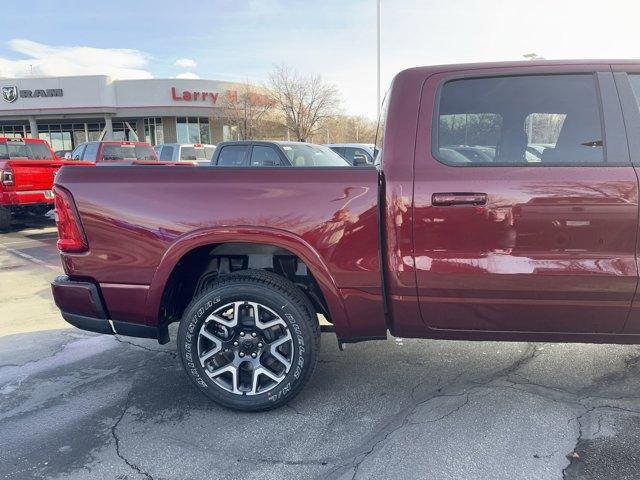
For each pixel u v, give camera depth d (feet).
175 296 10.17
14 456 8.56
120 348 13.38
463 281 8.61
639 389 10.23
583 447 8.31
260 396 9.62
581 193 8.21
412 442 8.63
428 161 8.75
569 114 8.87
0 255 26.53
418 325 9.15
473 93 9.04
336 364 11.90
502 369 11.34
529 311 8.67
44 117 122.42
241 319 9.68
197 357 9.75
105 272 9.62
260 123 123.24
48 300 18.10
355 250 8.96
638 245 8.25
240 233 9.09
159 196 9.32
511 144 9.12
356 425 9.26
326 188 8.91
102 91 118.11
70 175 9.65
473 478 7.63
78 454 8.59
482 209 8.41
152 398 10.53
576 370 11.15
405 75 9.21
